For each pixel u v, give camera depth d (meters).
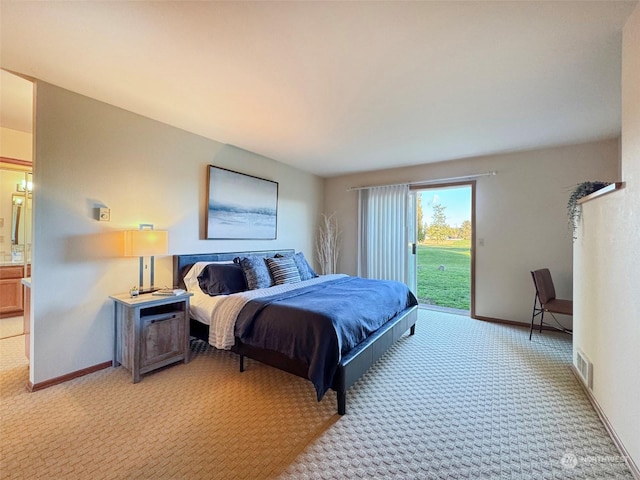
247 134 3.26
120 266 2.63
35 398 2.03
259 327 2.21
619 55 1.80
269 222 4.27
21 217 3.87
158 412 1.89
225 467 1.44
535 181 3.73
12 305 3.78
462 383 2.30
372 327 2.41
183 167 3.15
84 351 2.40
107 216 2.53
